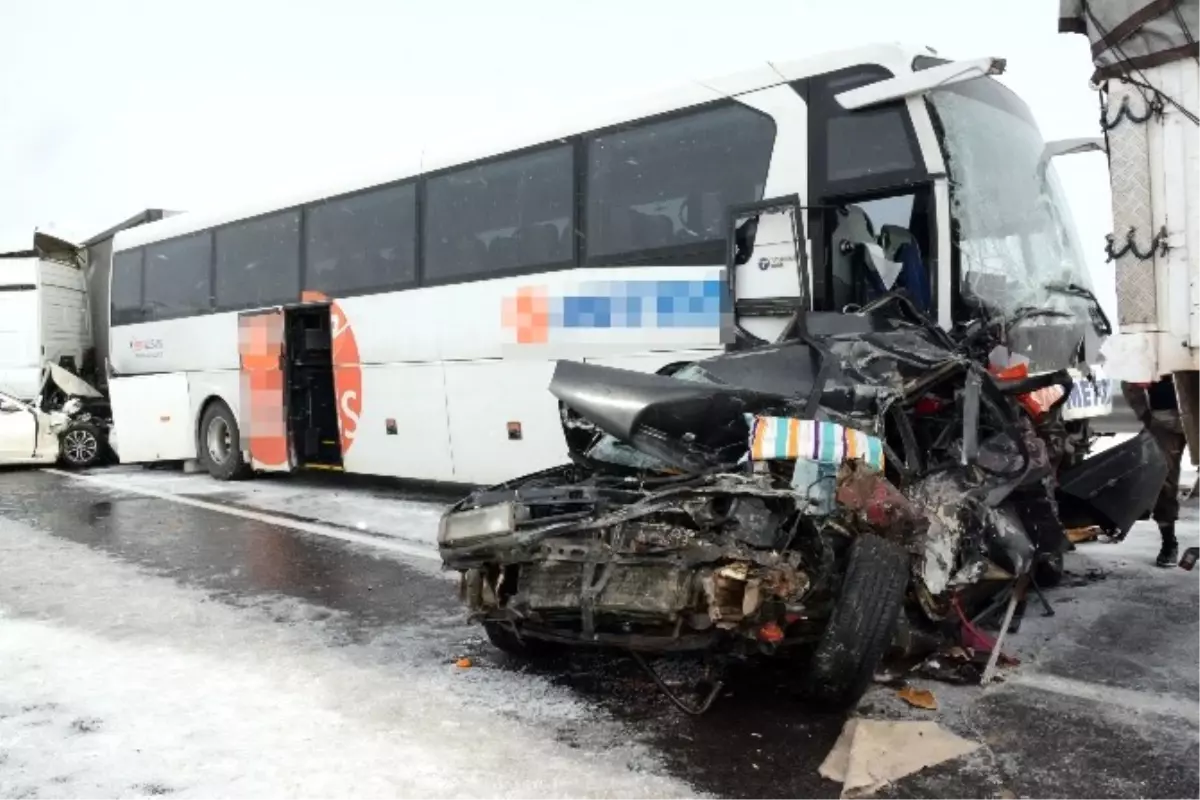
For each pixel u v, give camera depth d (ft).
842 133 24.56
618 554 14.65
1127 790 12.09
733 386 16.52
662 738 14.10
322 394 42.11
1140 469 20.90
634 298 28.32
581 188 29.84
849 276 24.57
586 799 12.20
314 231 39.99
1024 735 13.76
